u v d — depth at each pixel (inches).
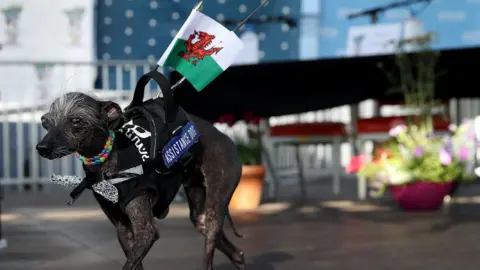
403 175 263.7
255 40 344.2
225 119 268.7
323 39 394.9
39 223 244.2
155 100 127.8
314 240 201.6
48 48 374.3
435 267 161.2
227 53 131.0
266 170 310.3
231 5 389.1
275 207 283.9
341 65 268.5
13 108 364.2
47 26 373.4
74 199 112.7
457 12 372.5
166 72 337.1
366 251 182.7
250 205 276.4
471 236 206.5
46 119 106.7
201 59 130.4
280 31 392.5
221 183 130.2
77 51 375.6
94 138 109.0
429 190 263.7
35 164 367.2
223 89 265.6
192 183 133.3
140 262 115.4
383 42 324.2
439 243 194.4
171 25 389.7
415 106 278.1
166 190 120.6
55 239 208.4
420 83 268.4
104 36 384.5
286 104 271.9
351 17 350.0
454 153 269.9
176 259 174.2
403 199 268.1
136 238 112.8
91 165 112.2
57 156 105.6
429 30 370.6
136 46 387.9
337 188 339.6
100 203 118.0
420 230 219.0
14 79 363.3
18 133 364.8
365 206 285.7
